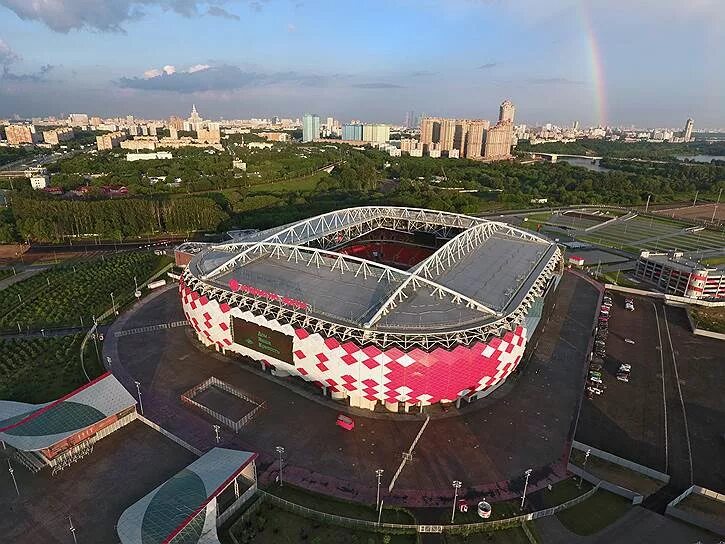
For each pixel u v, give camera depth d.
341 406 69.88
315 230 109.31
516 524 50.66
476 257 92.38
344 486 55.19
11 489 53.12
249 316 73.25
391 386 64.00
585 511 52.75
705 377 81.50
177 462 58.09
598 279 131.88
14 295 109.69
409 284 75.44
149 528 43.47
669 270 124.94
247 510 51.06
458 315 68.44
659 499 54.69
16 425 57.03
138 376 76.94
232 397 71.50
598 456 60.84
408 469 57.88
